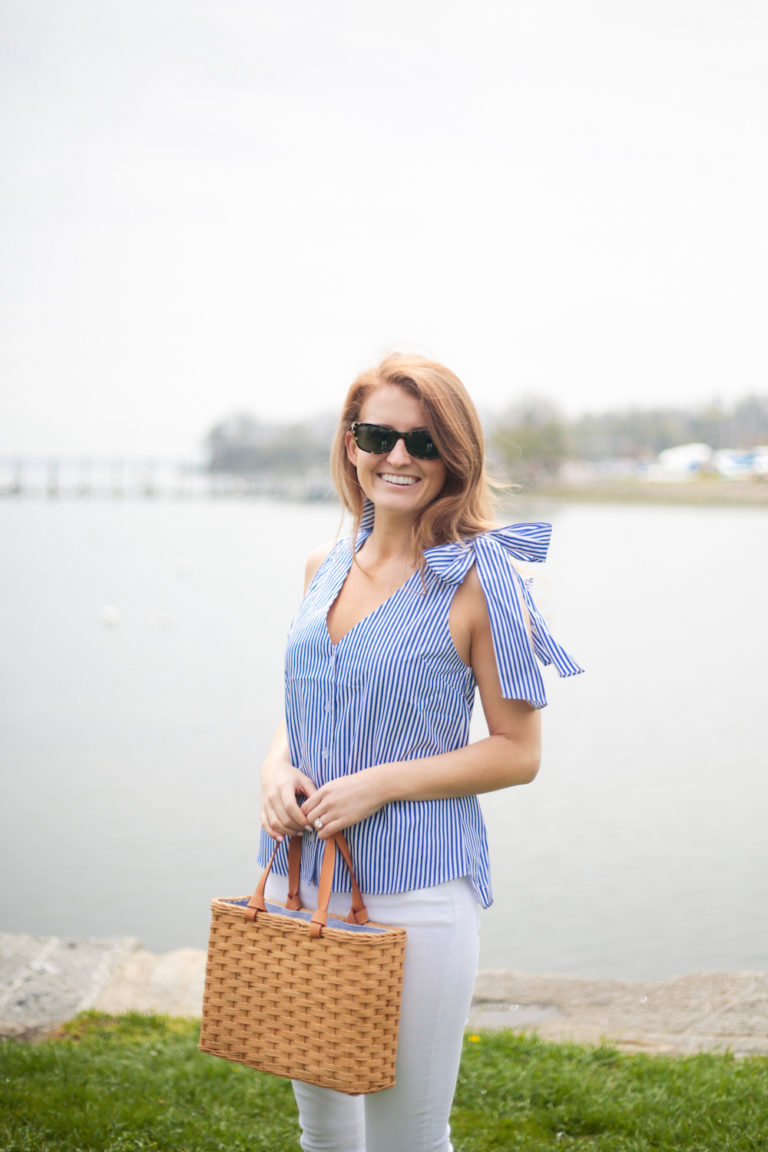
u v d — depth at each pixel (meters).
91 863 8.91
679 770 12.52
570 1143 3.31
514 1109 3.51
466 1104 3.56
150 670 20.12
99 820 10.20
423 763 2.22
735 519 83.25
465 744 2.37
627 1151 3.21
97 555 50.62
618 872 8.81
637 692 18.03
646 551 53.38
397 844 2.21
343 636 2.34
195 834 9.82
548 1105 3.53
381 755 2.25
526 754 2.30
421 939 2.20
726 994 4.72
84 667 20.50
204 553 51.69
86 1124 3.33
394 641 2.25
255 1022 2.18
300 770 2.37
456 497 2.36
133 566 44.97
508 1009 4.67
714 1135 3.27
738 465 127.75
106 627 26.64
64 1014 4.55
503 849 9.55
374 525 2.50
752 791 11.50
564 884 8.55
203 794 11.25
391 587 2.36
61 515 88.62
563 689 18.34
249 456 130.75
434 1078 2.24
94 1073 3.75
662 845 9.54
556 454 114.25
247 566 45.00
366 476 2.38
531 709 2.31
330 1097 2.33
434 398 2.29
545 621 2.39
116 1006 4.68
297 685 2.38
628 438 136.62
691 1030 4.34
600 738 14.35
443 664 2.26
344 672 2.28
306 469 127.56
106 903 7.99
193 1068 3.81
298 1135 3.35
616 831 10.05
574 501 105.50
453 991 2.23
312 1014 2.12
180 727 14.86
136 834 9.78
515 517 33.16
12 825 10.03
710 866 8.95
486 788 2.27
